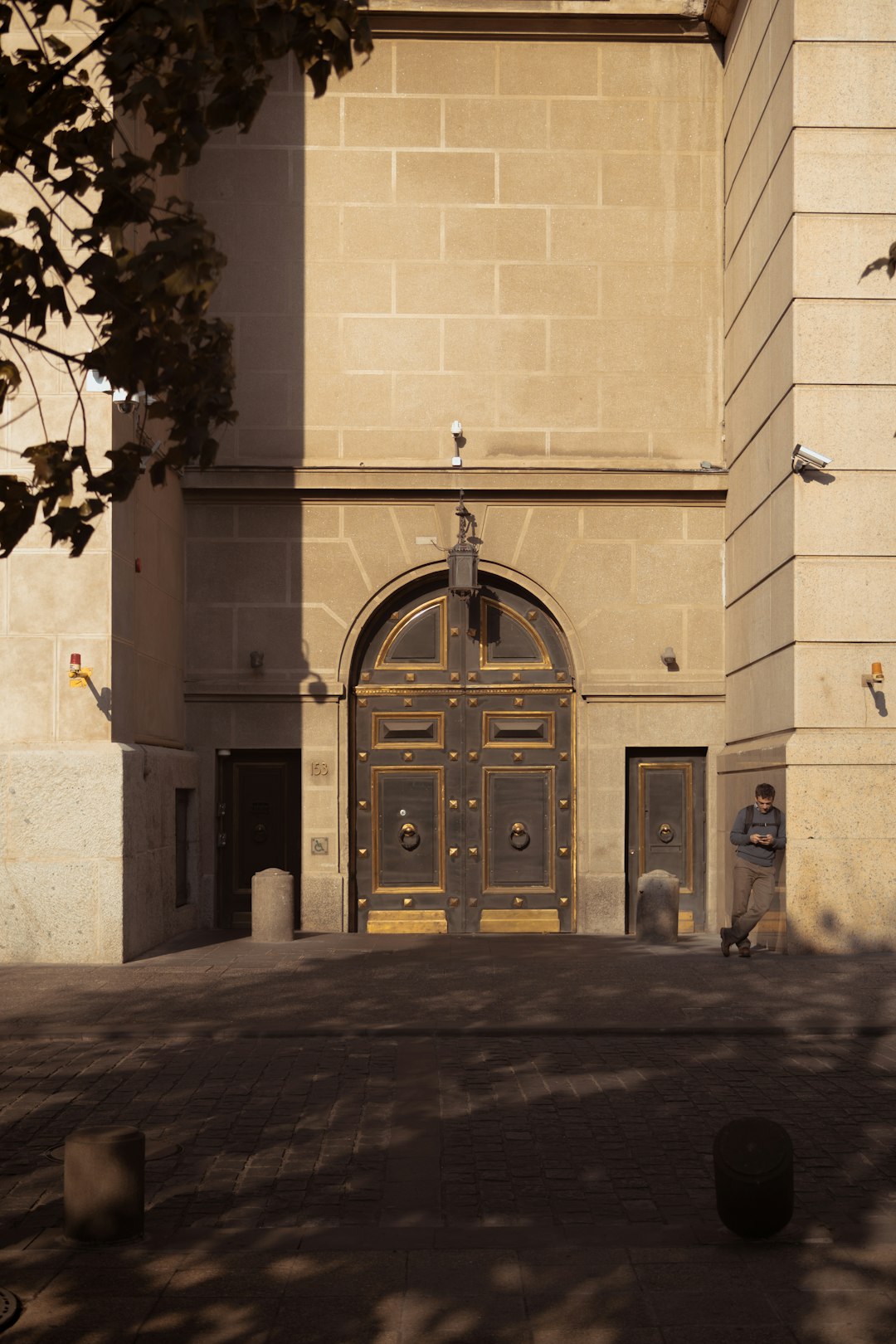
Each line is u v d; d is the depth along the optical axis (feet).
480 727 63.10
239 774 62.39
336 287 62.49
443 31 62.49
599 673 62.23
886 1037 37.09
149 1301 18.76
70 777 47.65
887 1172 24.98
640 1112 29.27
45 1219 22.38
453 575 60.75
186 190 61.93
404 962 48.98
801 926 49.55
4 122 17.83
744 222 58.80
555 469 62.03
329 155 62.69
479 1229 21.81
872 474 50.06
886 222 50.34
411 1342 17.42
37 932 47.65
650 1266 20.10
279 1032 36.76
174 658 59.57
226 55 17.98
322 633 62.03
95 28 46.44
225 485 61.21
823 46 50.39
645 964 48.32
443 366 62.49
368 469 61.62
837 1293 18.99
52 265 18.06
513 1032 37.11
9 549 18.88
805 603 49.88
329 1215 22.57
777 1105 29.86
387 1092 30.94
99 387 48.21
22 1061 34.04
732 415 61.21
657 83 63.10
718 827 61.62
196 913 60.70
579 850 61.87
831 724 49.80
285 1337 17.53
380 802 62.95
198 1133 27.55
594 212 62.90
